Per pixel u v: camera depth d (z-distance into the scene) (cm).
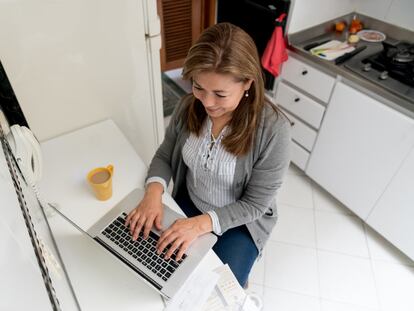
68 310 63
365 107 161
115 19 116
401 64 162
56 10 103
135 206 97
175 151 114
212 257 87
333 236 188
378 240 187
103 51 121
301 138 209
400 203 163
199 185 115
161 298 79
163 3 245
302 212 200
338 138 183
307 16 186
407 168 153
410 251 169
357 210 190
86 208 100
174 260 82
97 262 85
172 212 97
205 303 78
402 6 182
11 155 74
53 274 60
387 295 163
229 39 76
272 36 181
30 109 118
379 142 162
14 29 99
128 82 136
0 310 28
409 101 144
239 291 81
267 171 98
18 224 47
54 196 103
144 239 87
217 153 100
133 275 83
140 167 116
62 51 112
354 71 163
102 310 77
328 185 203
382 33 197
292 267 172
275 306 157
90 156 120
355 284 167
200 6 262
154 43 132
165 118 270
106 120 140
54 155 119
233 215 100
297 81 193
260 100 89
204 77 78
